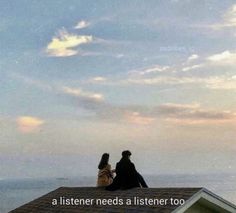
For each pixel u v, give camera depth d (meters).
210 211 12.08
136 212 11.18
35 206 16.14
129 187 13.94
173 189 12.05
